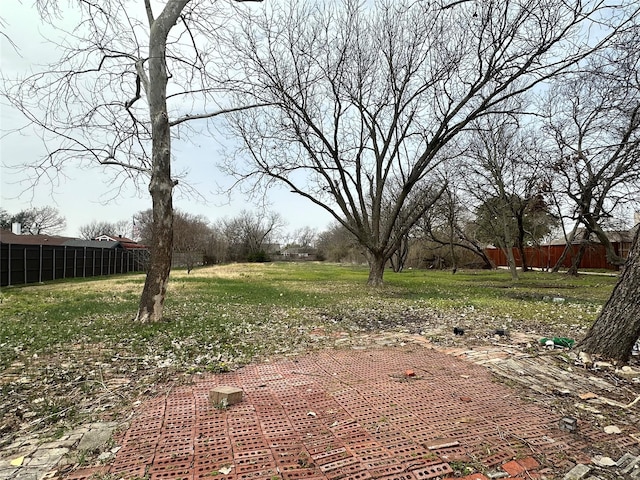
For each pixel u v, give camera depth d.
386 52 16.69
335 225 60.31
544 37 12.25
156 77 8.09
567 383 4.17
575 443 2.88
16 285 20.39
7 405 3.78
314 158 17.22
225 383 4.29
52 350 5.91
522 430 3.07
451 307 10.80
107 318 8.92
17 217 50.31
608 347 4.91
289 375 4.53
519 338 6.39
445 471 2.49
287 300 12.69
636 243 4.88
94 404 3.77
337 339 6.52
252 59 14.65
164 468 2.54
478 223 33.28
